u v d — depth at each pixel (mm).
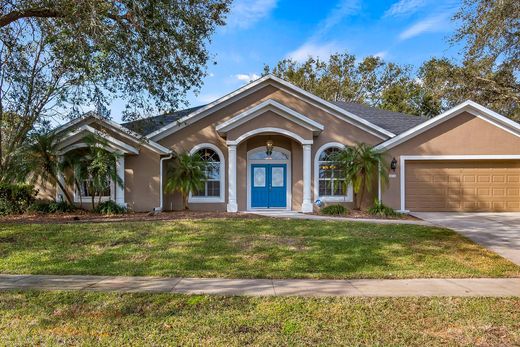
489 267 7410
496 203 16016
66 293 5633
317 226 11469
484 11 8438
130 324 4520
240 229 10797
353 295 5613
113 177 14094
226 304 5188
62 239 9453
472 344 4043
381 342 4078
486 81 14594
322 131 16125
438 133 15852
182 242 9188
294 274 6770
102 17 9164
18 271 6906
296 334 4254
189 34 10586
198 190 15844
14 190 14469
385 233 10516
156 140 16172
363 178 15523
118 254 8117
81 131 14477
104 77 10312
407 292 5793
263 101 16484
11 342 4047
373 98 35562
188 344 3988
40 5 9430
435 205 16047
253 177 16625
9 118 12984
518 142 15641
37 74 11578
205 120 16375
